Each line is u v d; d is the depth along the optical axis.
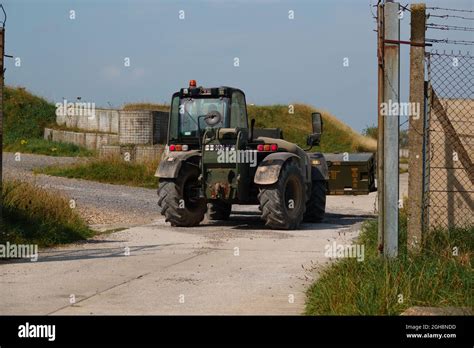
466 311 7.70
